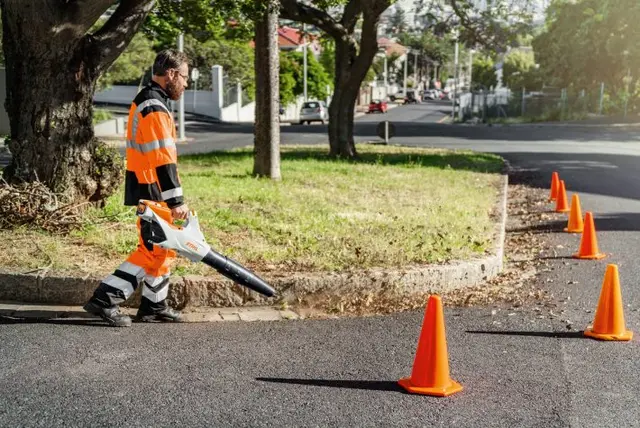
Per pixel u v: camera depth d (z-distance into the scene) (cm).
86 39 820
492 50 2377
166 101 541
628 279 789
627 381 484
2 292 609
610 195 1502
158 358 500
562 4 5597
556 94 5509
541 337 577
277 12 1422
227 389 451
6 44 806
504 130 4147
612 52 5219
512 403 443
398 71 11456
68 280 608
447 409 431
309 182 1447
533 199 1477
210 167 1786
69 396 431
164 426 396
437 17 2303
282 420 408
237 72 5481
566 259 901
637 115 5247
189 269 654
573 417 423
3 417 400
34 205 766
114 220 829
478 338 571
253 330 570
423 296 685
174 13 1414
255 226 905
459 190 1409
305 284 645
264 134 1490
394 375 484
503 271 814
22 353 496
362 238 841
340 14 2288
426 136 3625
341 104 2197
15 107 814
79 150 829
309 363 502
